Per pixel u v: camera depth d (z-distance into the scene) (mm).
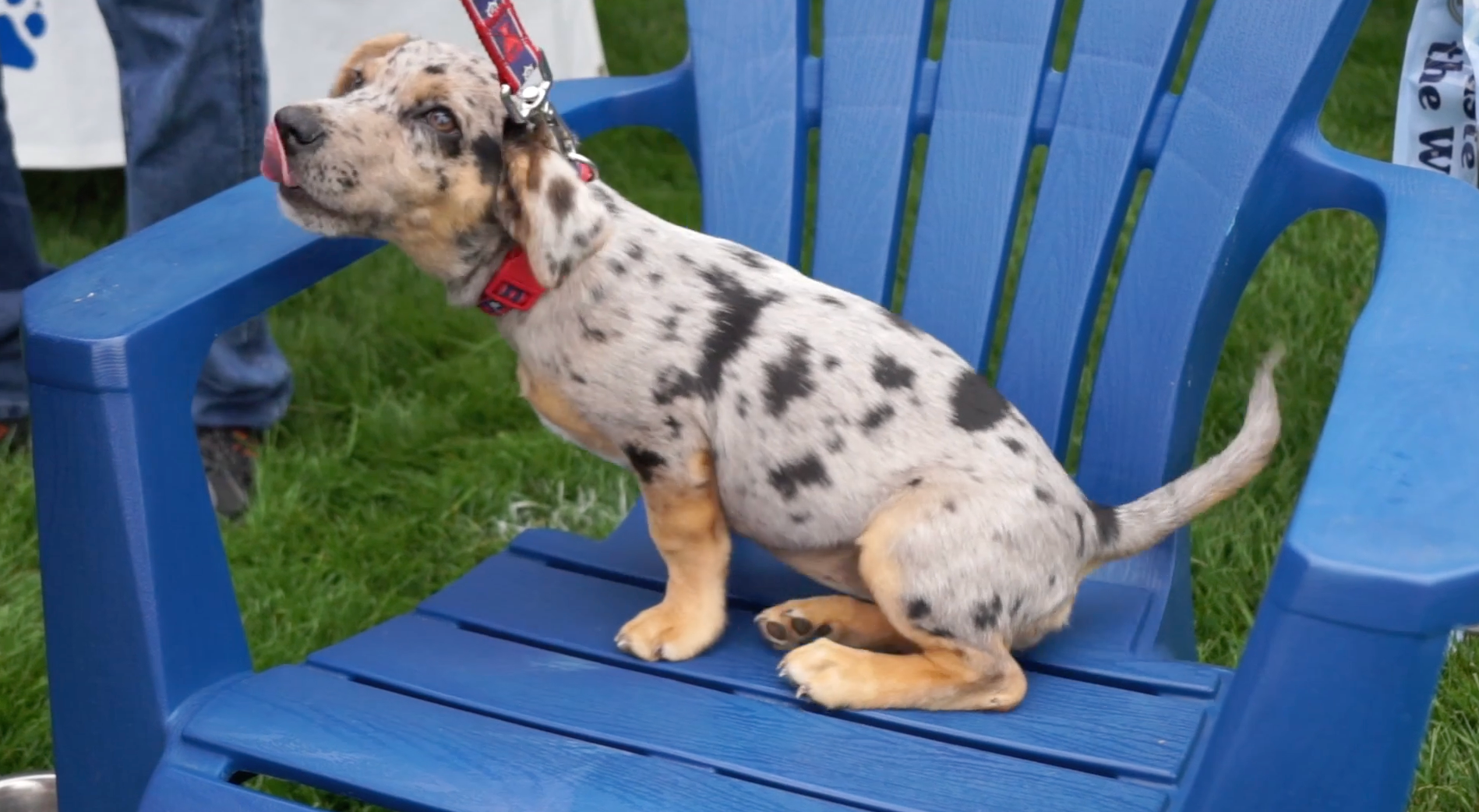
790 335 1856
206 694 1717
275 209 1970
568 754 1572
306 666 1788
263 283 1812
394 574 2918
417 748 1585
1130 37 2189
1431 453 1244
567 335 1850
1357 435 1271
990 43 2271
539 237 1719
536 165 1716
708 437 1858
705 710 1688
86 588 1701
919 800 1510
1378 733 1144
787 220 2359
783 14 2385
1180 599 2135
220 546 1773
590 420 1886
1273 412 1845
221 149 3020
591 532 3045
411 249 1852
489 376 3688
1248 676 1185
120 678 1705
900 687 1719
